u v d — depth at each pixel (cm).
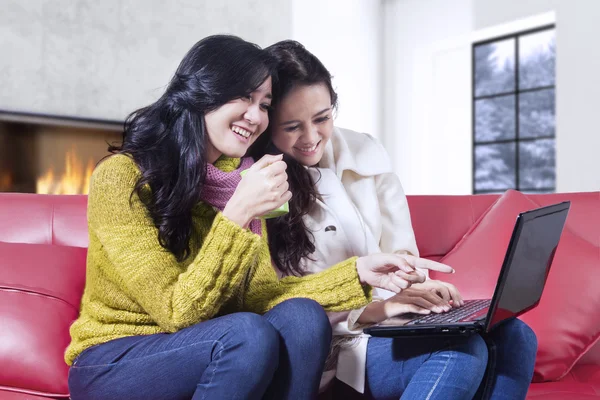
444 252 173
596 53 446
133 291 110
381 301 136
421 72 592
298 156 146
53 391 131
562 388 145
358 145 164
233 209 111
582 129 456
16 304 136
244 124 123
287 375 108
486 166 587
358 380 128
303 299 115
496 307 101
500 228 167
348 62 553
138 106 429
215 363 102
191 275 108
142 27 430
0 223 157
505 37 569
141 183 115
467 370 109
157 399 108
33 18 382
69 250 150
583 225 173
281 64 137
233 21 480
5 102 371
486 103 585
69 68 398
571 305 154
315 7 532
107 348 112
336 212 148
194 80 120
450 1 562
